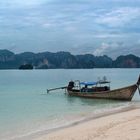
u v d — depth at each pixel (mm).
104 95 41344
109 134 16016
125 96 39219
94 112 29578
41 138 17625
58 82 92188
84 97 44656
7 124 24297
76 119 25094
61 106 36500
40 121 25172
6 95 53125
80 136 16594
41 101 43125
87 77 123188
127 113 26016
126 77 121938
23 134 19859
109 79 104438
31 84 82875
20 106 37375
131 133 15742
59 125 22406
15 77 132625
